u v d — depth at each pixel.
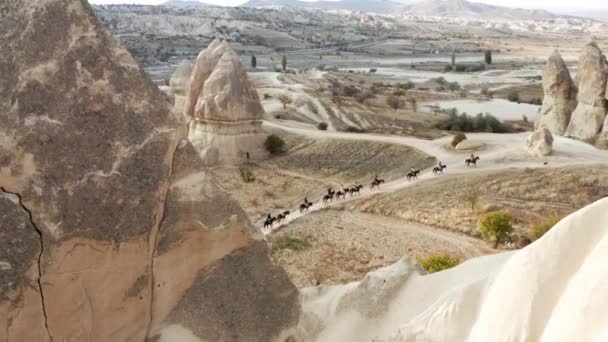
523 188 37.72
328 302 12.40
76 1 8.80
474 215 34.22
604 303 6.77
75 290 9.02
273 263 11.30
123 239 9.33
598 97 49.12
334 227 34.44
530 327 7.81
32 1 8.50
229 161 50.50
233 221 10.59
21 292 8.42
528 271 8.29
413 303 11.78
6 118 8.29
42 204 8.49
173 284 10.19
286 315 11.45
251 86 52.41
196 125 52.50
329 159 50.75
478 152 48.12
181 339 10.19
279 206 40.06
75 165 8.77
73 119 8.73
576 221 8.35
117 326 9.62
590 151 46.12
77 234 8.84
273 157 52.62
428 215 35.09
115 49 9.17
